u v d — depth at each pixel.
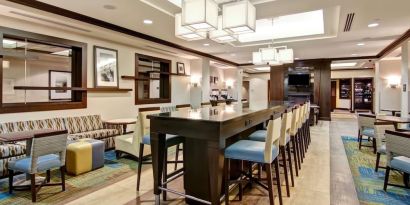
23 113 4.50
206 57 8.83
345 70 14.41
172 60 8.42
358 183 3.39
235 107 3.82
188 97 9.27
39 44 4.98
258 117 3.15
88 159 3.84
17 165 2.92
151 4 3.88
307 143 5.40
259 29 6.62
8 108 4.29
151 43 6.24
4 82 4.62
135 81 6.95
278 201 2.79
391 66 9.05
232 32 3.20
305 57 9.74
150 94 7.74
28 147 3.32
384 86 9.18
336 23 5.27
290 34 6.41
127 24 4.90
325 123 9.55
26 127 4.38
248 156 2.39
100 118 5.75
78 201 2.82
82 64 5.48
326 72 10.21
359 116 5.36
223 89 12.91
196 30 3.10
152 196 2.96
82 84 5.49
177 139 2.93
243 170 3.27
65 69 5.74
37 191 3.05
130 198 2.90
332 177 3.60
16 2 3.41
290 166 3.26
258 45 7.13
